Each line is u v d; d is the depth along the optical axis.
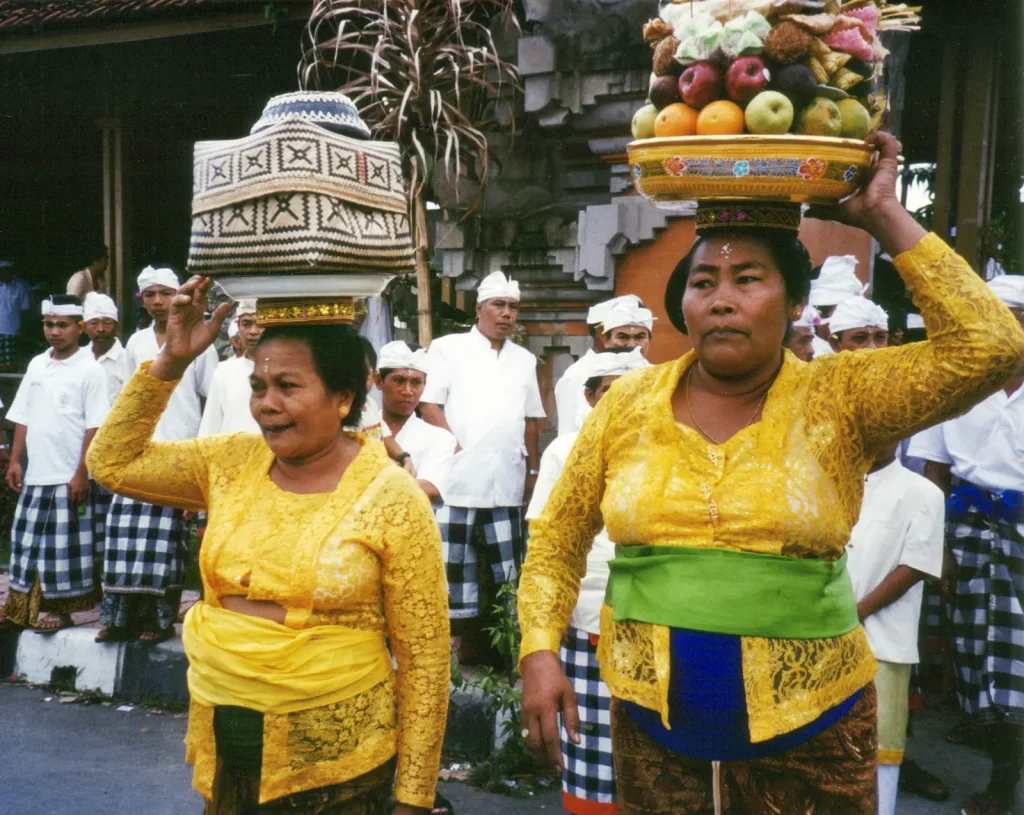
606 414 2.00
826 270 5.03
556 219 6.14
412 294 7.04
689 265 1.92
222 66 9.20
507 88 6.24
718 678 1.80
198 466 2.27
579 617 3.25
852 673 1.82
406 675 2.15
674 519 1.83
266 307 2.12
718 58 1.80
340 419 2.15
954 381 1.72
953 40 6.47
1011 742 3.95
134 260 10.95
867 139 1.82
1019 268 6.80
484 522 4.98
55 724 5.07
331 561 2.05
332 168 2.00
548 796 4.30
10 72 9.66
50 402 5.57
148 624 5.42
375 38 6.75
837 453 1.81
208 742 2.10
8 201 12.09
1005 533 4.04
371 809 2.12
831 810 1.83
